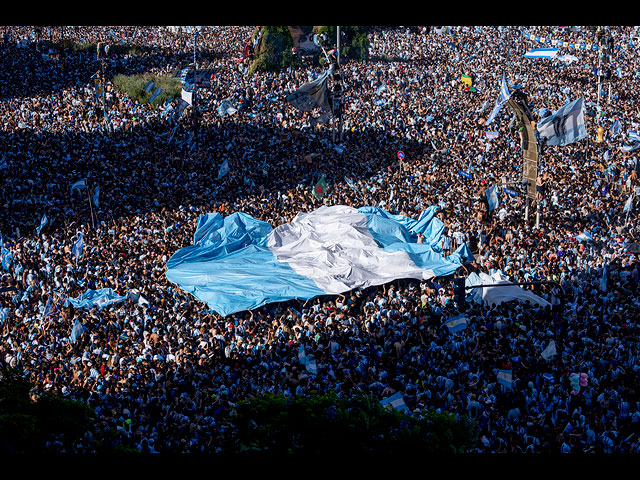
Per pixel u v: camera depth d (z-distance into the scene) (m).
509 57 103.88
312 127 74.62
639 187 59.03
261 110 81.44
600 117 77.44
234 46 114.44
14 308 42.69
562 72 97.62
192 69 85.69
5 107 84.19
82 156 68.75
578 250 46.75
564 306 39.88
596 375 32.62
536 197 52.12
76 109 83.12
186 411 29.94
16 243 51.94
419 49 108.81
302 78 94.50
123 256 48.44
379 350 34.94
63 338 37.97
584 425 28.09
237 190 61.31
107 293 42.62
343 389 31.11
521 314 37.88
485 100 84.69
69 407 24.75
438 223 53.75
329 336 36.66
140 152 69.94
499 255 46.66
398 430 22.66
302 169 65.62
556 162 64.56
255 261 49.31
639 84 93.75
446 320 37.47
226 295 43.56
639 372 32.31
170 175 64.12
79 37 114.94
